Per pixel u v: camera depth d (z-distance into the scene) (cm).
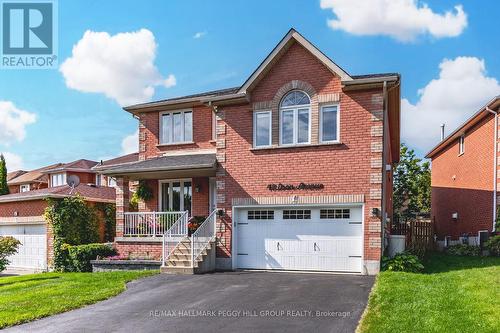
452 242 2138
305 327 780
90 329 830
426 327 707
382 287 1027
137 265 1561
